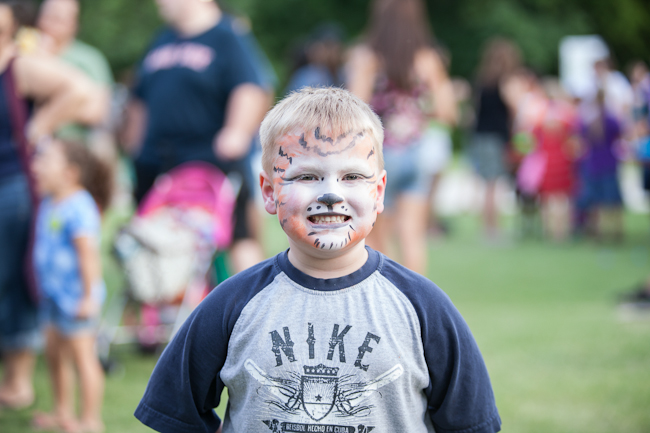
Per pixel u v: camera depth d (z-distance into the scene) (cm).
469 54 2438
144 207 445
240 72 471
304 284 187
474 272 712
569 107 930
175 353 195
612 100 884
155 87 477
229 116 467
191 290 438
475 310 554
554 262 764
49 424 343
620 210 898
